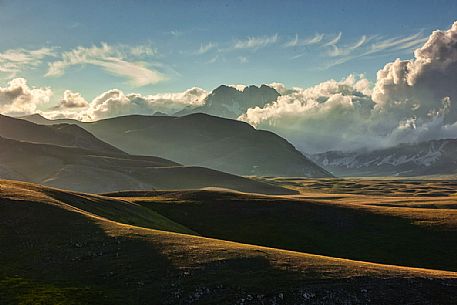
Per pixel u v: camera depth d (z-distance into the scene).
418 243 78.62
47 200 70.44
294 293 37.53
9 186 81.12
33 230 55.59
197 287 38.97
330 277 41.09
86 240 52.66
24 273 43.41
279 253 50.06
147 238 53.91
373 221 92.44
